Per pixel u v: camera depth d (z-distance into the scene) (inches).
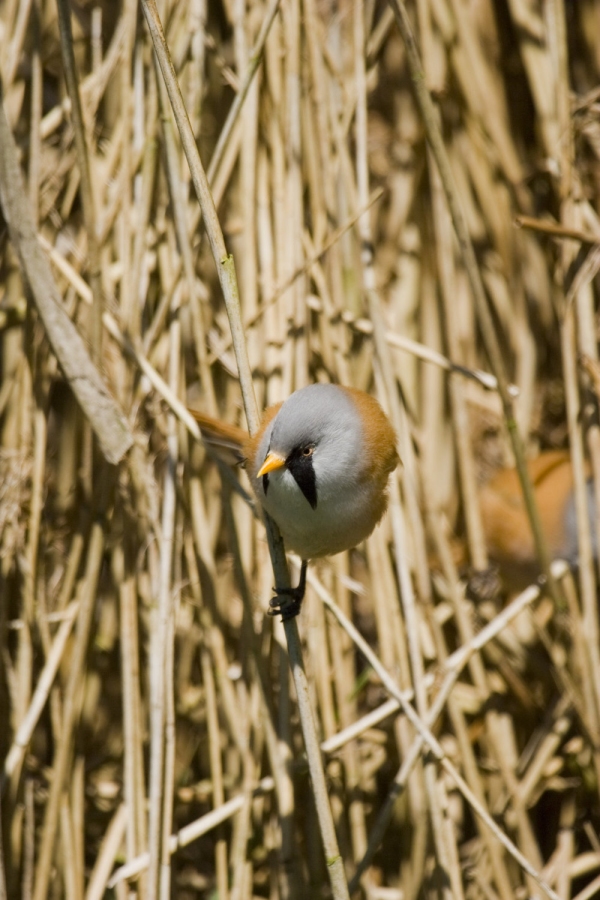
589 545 339.3
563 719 361.4
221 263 253.1
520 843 340.2
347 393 282.8
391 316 386.6
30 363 324.5
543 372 419.2
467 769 323.6
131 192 334.0
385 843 356.5
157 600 310.5
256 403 261.9
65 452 364.8
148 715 335.3
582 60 425.7
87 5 385.7
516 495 365.7
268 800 327.3
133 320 319.3
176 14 347.3
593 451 352.2
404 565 317.4
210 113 377.1
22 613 319.9
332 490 265.7
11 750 308.5
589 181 403.5
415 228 415.2
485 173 411.8
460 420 371.2
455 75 407.5
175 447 318.3
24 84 358.6
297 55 339.6
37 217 329.1
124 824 321.1
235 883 302.8
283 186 342.3
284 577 270.1
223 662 320.2
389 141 425.7
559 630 352.8
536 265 415.5
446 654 363.3
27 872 314.3
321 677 323.0
